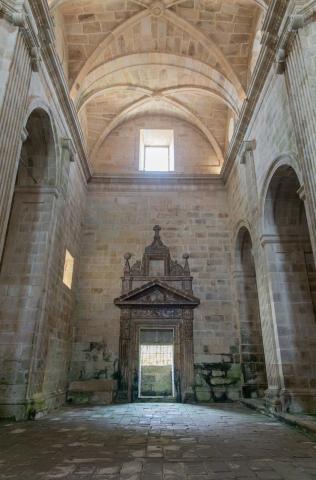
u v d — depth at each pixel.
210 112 15.70
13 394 8.16
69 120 11.39
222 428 7.35
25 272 9.17
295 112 7.28
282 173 9.10
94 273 14.16
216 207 15.23
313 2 7.09
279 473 4.32
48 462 4.79
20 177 9.98
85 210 15.03
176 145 16.34
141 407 11.12
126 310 13.59
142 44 12.41
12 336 8.58
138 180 15.51
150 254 14.38
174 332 13.43
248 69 11.91
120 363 12.91
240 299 13.45
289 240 9.74
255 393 12.39
